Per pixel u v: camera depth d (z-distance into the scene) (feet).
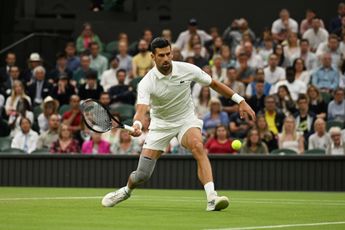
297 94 92.99
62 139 82.84
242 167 77.77
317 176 77.00
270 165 77.46
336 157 76.64
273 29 105.91
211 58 102.42
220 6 113.29
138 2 118.11
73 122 87.45
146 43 100.12
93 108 45.27
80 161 79.77
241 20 105.50
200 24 113.39
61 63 101.76
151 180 78.69
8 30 116.16
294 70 94.12
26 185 80.64
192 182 77.92
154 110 47.75
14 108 92.84
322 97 91.40
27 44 111.45
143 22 113.80
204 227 37.99
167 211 47.21
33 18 117.60
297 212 48.11
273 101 86.28
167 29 113.50
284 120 84.69
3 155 80.74
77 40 108.17
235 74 92.89
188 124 47.52
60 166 80.02
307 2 112.88
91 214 44.86
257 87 90.33
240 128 85.71
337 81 94.84
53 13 119.85
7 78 101.76
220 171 78.13
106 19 116.98
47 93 96.48
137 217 43.24
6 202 53.98
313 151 80.38
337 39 98.94
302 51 98.63
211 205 46.93
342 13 104.83
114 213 45.60
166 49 45.98
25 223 39.45
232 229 36.88
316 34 102.78
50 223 39.60
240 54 96.32
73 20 116.16
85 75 99.60
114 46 110.01
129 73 100.42
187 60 95.55
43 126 89.61
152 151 48.06
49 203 53.11
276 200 60.64
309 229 37.55
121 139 81.92
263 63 99.96
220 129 79.77
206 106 89.76
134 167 78.69
